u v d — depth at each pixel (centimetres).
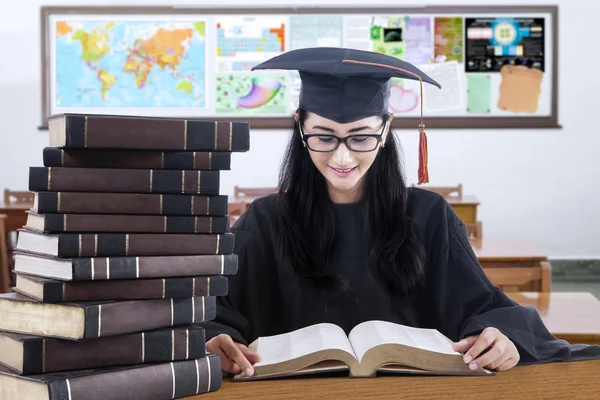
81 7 662
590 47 671
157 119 110
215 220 113
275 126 669
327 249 158
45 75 666
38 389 101
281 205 162
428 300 161
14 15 664
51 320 105
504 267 346
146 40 664
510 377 128
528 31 669
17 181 674
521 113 673
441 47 667
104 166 110
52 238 106
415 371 127
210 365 115
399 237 157
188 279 111
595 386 122
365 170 147
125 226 109
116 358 107
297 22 664
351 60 146
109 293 107
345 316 160
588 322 236
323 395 117
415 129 669
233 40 664
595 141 676
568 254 684
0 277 487
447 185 678
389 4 666
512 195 680
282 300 162
